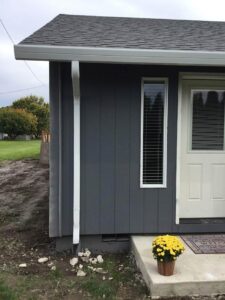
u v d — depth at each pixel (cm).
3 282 329
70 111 394
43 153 1374
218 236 411
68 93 392
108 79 396
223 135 437
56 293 309
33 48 334
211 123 435
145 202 410
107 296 302
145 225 411
